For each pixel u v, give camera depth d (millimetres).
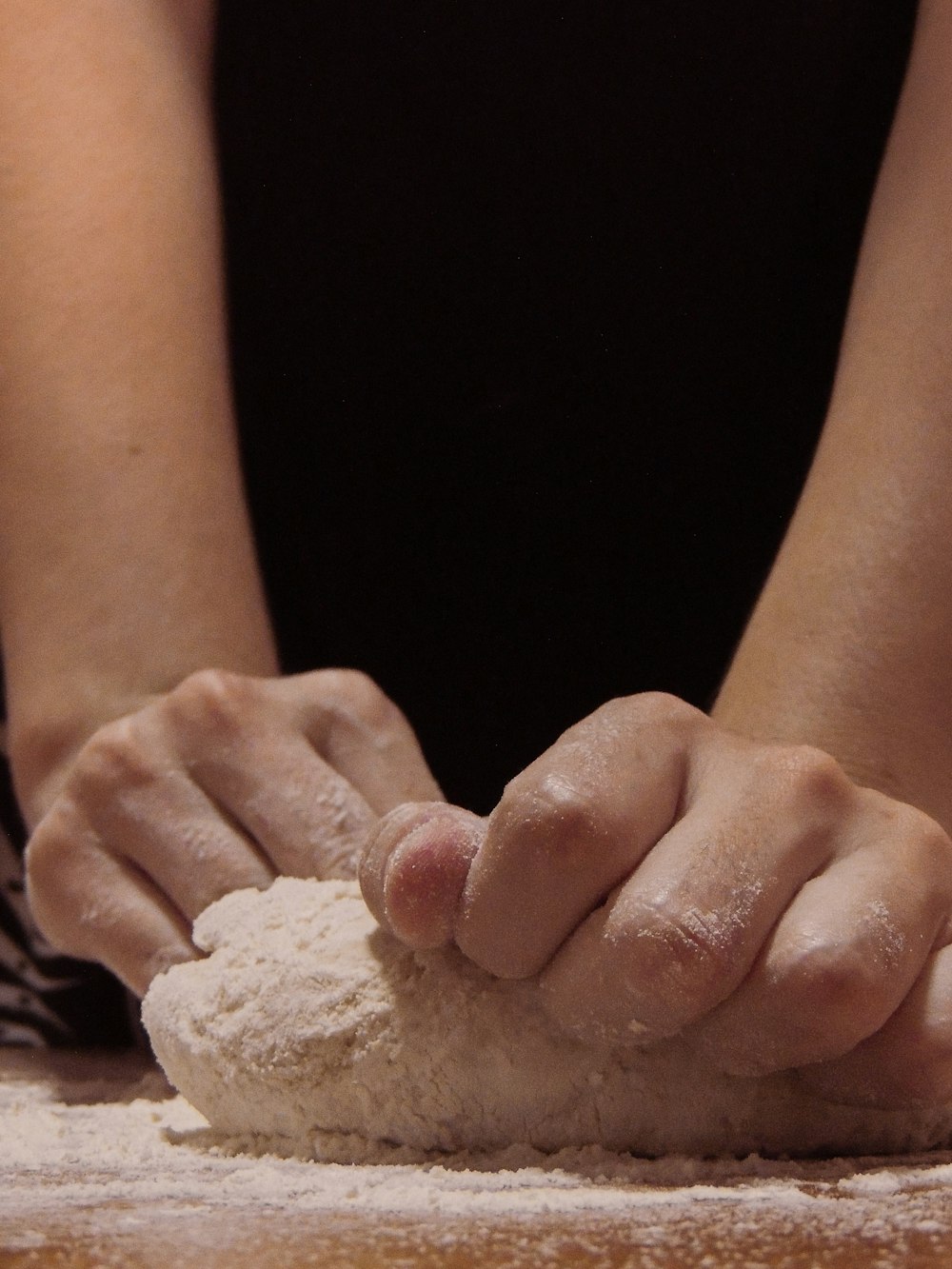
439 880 690
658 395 953
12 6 906
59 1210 651
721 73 921
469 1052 702
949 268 768
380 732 851
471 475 986
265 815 815
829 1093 689
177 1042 733
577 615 1006
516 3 920
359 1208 651
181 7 932
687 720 704
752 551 977
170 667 863
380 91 938
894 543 759
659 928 669
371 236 954
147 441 875
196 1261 614
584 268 941
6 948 1151
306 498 1013
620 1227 633
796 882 685
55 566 873
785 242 936
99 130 894
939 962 690
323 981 716
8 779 1123
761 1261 613
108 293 881
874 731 755
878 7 911
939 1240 624
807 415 952
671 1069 696
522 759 1040
